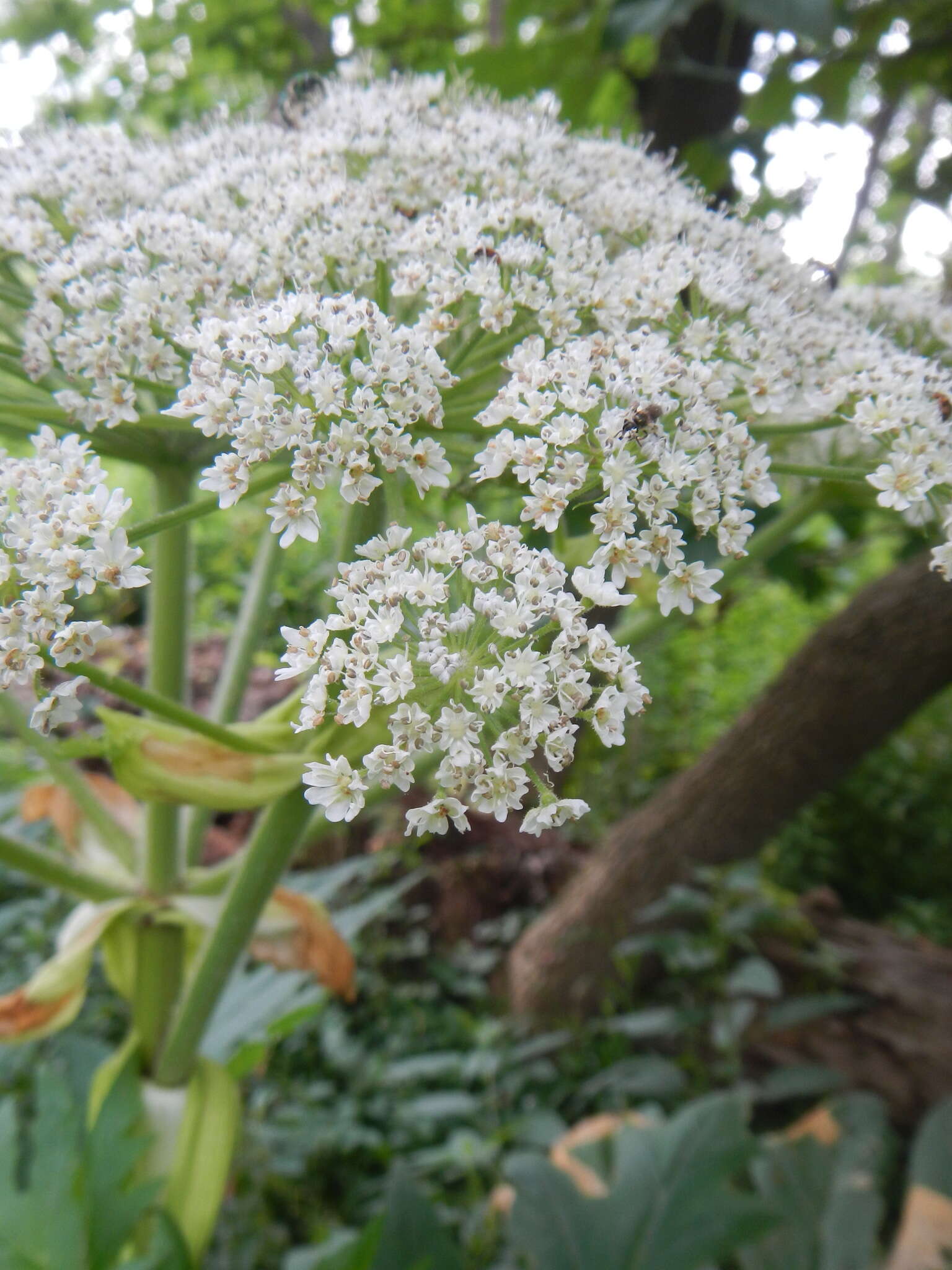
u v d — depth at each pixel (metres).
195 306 0.30
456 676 0.22
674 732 1.26
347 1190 0.63
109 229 0.29
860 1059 0.70
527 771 0.22
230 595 0.81
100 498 0.22
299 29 1.08
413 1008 0.75
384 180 0.33
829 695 0.67
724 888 0.67
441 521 0.23
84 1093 0.40
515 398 0.25
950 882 1.13
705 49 0.65
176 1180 0.34
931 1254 0.42
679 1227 0.37
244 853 0.32
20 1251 0.29
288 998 0.43
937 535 0.33
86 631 0.21
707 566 0.41
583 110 0.62
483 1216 0.54
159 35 1.15
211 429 0.24
